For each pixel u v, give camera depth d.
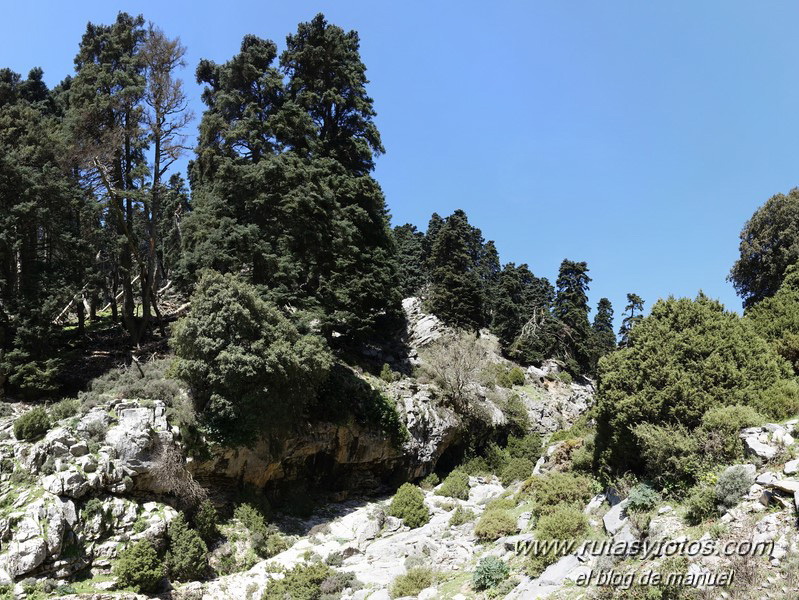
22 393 26.16
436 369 41.34
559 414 51.94
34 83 40.47
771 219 38.56
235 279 27.11
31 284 27.67
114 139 31.45
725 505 13.67
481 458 39.62
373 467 32.75
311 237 33.50
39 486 19.72
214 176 34.34
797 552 11.15
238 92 35.03
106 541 19.98
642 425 17.31
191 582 20.33
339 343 40.38
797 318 22.86
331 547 23.50
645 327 20.61
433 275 59.53
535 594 13.92
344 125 42.88
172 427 23.42
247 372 24.38
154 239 35.44
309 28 40.72
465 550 20.25
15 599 17.20
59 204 30.33
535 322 63.47
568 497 18.91
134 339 33.66
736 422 15.68
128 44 36.22
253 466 26.05
